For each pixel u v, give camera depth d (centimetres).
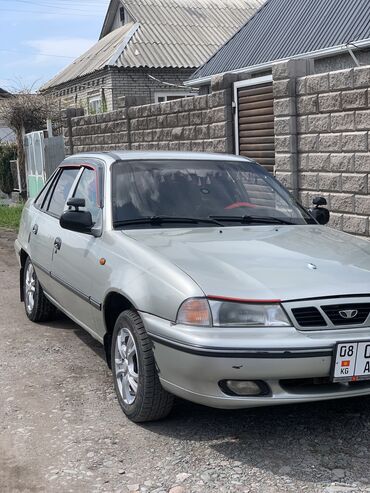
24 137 2014
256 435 409
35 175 1947
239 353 357
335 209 835
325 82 820
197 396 372
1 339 626
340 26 1248
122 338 441
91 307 488
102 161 550
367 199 786
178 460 378
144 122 1289
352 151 796
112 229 480
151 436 410
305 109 861
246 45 1511
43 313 670
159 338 385
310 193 873
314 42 1270
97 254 479
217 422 429
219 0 2880
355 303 376
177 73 2456
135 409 418
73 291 525
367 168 778
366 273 403
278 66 883
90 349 593
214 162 566
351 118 791
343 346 363
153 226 488
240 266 400
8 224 1530
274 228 504
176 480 356
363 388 380
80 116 1617
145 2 2755
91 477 362
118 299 456
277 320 365
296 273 393
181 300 378
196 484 351
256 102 980
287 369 360
